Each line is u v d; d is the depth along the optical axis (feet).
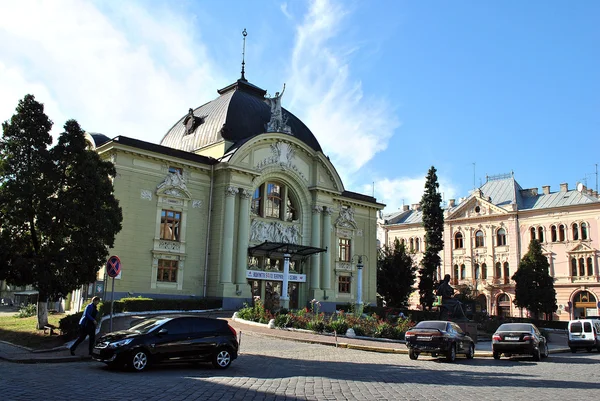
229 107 156.76
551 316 211.41
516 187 260.01
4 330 88.89
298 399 37.96
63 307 126.93
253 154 148.15
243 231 142.20
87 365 55.26
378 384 46.88
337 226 175.11
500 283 244.22
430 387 46.03
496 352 81.71
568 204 231.30
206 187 142.00
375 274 187.01
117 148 123.85
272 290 153.58
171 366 55.83
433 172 193.57
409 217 294.25
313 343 86.99
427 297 185.88
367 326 100.07
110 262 67.92
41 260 80.64
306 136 176.14
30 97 85.97
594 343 106.42
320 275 166.20
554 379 54.54
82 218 83.46
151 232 128.57
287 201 161.38
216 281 136.98
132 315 108.47
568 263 228.43
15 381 42.09
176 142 166.30
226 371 53.67
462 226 263.29
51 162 85.25
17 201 81.82
